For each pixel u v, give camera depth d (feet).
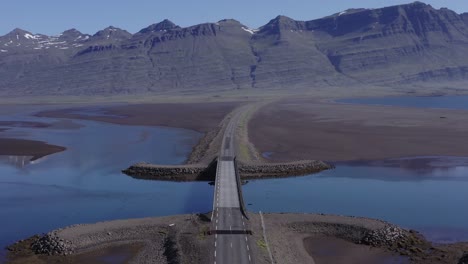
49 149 451.12
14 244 214.90
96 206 273.95
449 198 282.56
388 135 502.79
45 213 261.85
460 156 401.29
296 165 355.15
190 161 383.86
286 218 233.76
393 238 213.66
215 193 262.67
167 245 205.26
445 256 197.77
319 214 241.35
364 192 297.94
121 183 326.03
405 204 272.31
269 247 196.24
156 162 391.04
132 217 253.85
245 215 227.81
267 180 333.01
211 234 207.00
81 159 406.41
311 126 574.56
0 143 480.23
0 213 261.85
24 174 352.90
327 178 334.44
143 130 594.65
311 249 208.54
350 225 224.12
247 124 594.24
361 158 396.98
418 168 360.28
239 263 179.32
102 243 213.87
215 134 495.41
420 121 612.29
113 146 472.03
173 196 294.05
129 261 197.77
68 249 206.08
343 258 199.31
